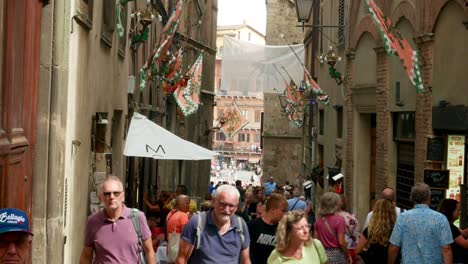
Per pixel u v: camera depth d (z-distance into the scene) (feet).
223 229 23.40
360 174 69.87
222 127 153.89
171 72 73.05
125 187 61.36
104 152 44.24
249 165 394.73
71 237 35.88
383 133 59.16
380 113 59.93
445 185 41.14
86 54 38.19
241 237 23.62
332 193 32.81
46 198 30.96
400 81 55.16
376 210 32.60
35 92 30.01
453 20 43.75
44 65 30.78
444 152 42.93
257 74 108.17
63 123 32.12
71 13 32.86
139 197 76.74
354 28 69.05
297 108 122.42
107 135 47.21
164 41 55.67
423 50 48.21
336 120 82.33
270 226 28.27
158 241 47.85
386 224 32.19
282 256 23.13
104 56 45.37
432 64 47.16
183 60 122.93
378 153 60.54
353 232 36.04
